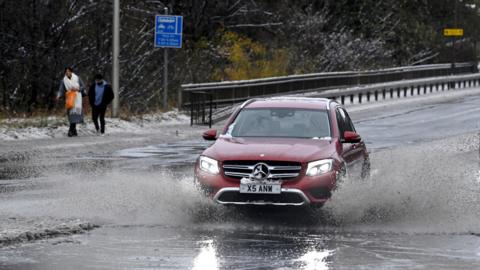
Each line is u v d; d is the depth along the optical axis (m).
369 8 164.75
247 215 28.17
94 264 20.30
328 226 26.42
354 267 20.11
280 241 23.64
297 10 143.12
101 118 59.47
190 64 96.50
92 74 80.19
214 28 125.38
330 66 135.75
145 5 111.00
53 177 37.66
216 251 22.03
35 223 25.53
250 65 111.06
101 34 81.56
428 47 182.62
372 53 146.25
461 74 157.75
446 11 197.38
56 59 74.25
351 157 29.48
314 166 27.09
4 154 47.00
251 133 29.75
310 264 20.42
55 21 73.88
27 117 64.88
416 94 121.19
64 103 75.00
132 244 22.97
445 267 20.22
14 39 73.12
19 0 72.44
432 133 65.69
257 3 129.88
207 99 79.94
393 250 22.38
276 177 26.95
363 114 87.06
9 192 32.81
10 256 21.16
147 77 87.12
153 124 68.56
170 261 20.70
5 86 72.69
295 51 126.06
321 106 30.88
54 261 20.62
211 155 27.73
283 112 30.50
